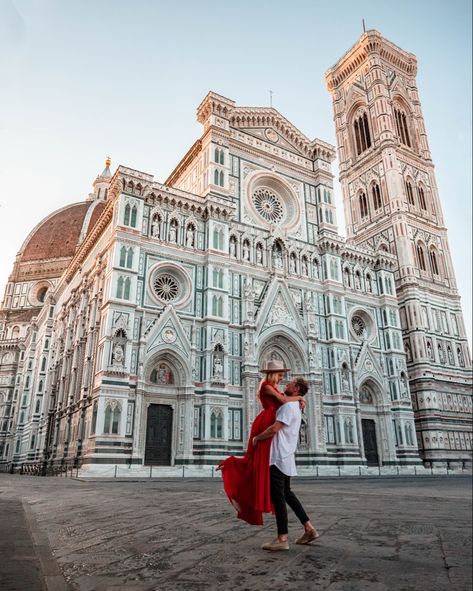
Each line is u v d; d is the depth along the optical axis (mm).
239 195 57281
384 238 75125
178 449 42562
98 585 5152
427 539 8203
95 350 46219
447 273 75938
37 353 84250
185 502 15844
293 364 54156
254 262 54969
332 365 55938
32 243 117000
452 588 5125
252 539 8062
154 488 23984
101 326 43188
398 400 59906
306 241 61250
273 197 62062
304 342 54500
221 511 12852
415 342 67188
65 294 73438
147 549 7234
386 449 57562
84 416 44781
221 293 49344
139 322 44031
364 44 85812
